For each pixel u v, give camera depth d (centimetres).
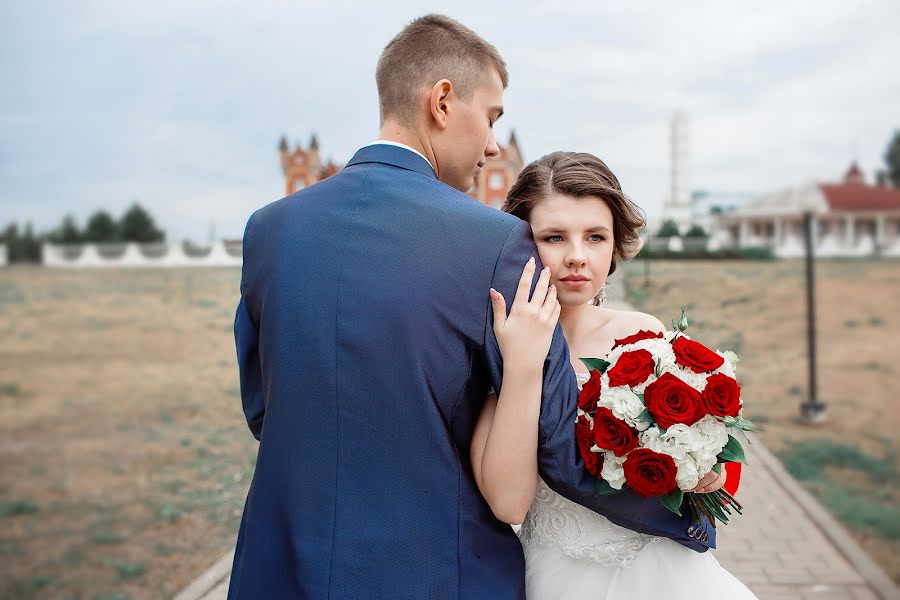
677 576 174
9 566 473
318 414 146
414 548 142
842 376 1131
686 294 1299
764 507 532
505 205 190
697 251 2247
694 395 150
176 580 445
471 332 147
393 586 140
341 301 147
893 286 2116
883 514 535
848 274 2414
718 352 170
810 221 895
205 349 1230
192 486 623
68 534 529
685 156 5322
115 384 1086
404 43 167
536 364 149
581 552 175
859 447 748
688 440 147
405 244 149
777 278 1941
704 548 173
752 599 180
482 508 153
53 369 1244
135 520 552
